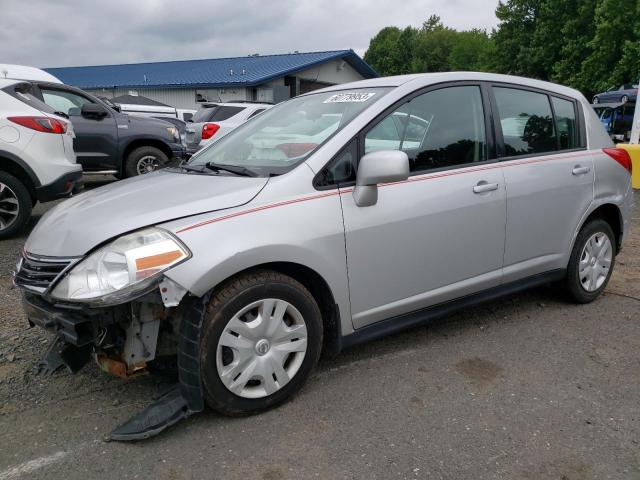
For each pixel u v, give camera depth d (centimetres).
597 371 333
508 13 4381
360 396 302
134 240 252
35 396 301
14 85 624
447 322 407
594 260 439
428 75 354
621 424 278
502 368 336
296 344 288
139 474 239
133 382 316
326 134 315
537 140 398
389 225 311
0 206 607
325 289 298
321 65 2912
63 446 258
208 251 254
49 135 614
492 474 240
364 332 318
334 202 295
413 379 321
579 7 3734
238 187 284
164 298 245
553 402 298
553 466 246
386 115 323
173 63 3903
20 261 288
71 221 280
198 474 239
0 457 250
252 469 243
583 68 3475
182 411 266
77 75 4028
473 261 356
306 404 294
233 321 266
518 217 374
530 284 400
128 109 1712
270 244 268
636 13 3095
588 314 423
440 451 255
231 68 3133
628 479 238
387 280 318
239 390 274
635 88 2331
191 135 1144
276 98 2675
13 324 396
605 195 433
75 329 247
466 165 353
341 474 240
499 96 381
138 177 355
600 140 441
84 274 251
